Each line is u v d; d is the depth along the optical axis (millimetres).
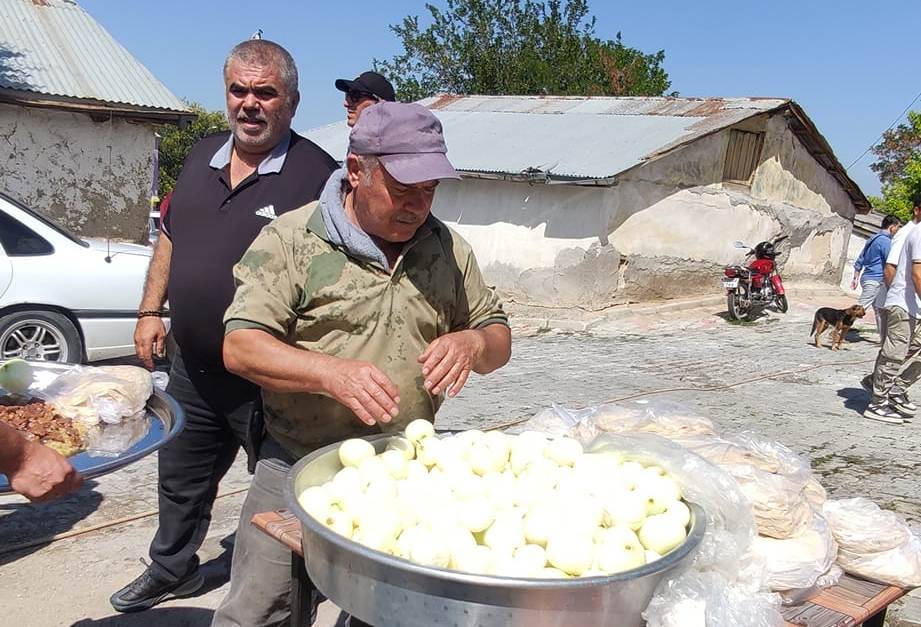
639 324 12562
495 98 17969
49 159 11977
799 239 16156
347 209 2371
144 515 4539
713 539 1909
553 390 7914
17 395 2572
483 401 7332
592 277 12750
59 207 12148
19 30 13117
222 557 4086
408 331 2377
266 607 2488
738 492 2029
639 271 13430
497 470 2162
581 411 2732
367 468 2043
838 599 2055
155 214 13656
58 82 12062
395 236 2273
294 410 2424
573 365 9352
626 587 1602
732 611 1711
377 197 2186
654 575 1653
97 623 3451
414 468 2113
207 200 3191
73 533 4266
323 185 3254
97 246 7211
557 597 1529
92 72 12680
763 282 13445
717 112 14250
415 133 2121
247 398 3217
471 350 2309
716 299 14352
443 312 2469
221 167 3213
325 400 2389
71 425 2418
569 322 12141
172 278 3188
